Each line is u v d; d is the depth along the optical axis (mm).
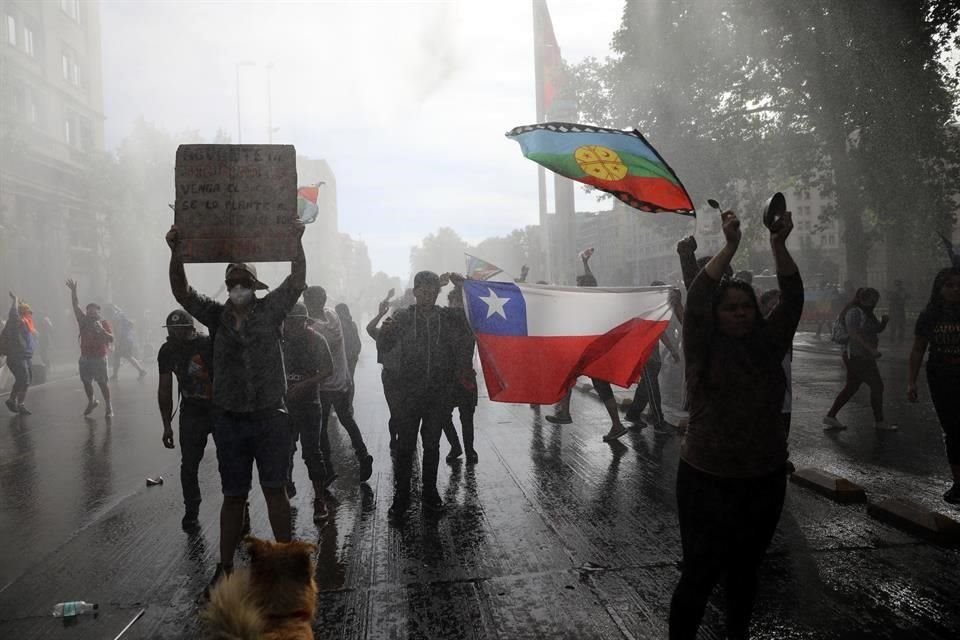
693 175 28797
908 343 22703
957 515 5668
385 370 7879
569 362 6047
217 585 2430
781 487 3131
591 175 4125
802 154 29359
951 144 24141
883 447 8258
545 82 29797
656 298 6016
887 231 26938
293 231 4391
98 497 7148
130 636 3943
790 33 24172
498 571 4742
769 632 3752
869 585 4309
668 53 27734
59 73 34688
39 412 13820
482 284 6117
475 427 10617
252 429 4375
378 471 7926
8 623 4145
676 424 10047
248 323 4367
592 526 5656
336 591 4469
